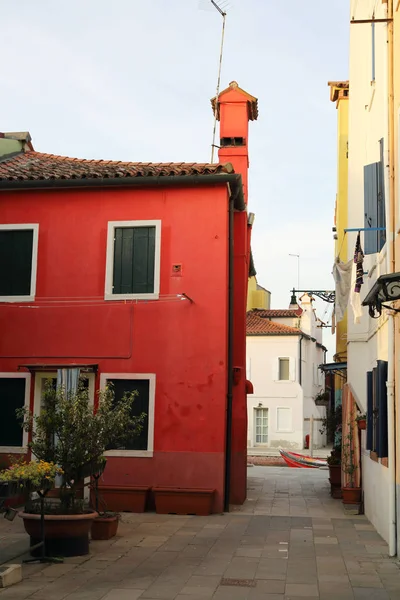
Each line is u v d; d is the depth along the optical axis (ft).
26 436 46.91
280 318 147.74
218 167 47.19
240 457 50.34
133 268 48.01
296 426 138.31
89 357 47.34
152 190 48.34
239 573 28.48
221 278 46.85
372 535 37.17
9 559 28.25
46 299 48.37
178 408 45.98
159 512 44.14
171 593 25.31
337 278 41.91
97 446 33.71
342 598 24.79
